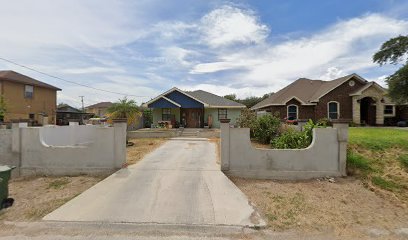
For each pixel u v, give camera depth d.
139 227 4.94
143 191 6.63
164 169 8.65
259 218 5.33
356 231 5.05
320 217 5.59
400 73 21.73
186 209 5.63
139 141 16.92
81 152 8.63
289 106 24.55
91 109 58.19
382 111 23.47
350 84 23.94
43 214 5.53
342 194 6.96
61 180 8.08
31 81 28.89
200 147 13.77
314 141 8.14
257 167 8.23
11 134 8.73
